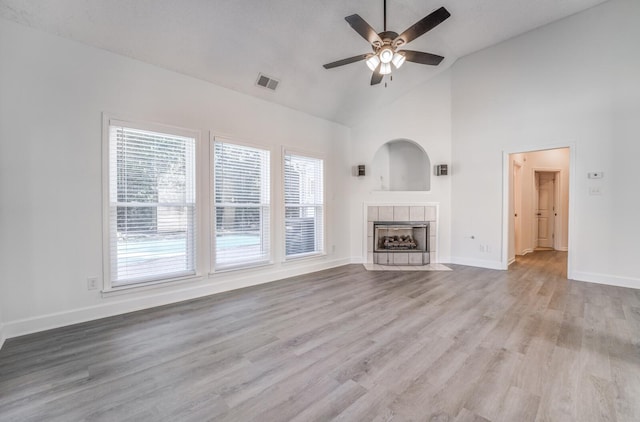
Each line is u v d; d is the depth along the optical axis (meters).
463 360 2.08
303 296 3.56
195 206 3.51
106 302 2.91
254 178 4.12
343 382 1.82
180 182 3.42
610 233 3.96
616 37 3.86
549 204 7.30
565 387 1.76
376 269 5.04
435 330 2.57
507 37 4.68
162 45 3.01
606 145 3.96
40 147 2.56
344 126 5.47
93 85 2.80
